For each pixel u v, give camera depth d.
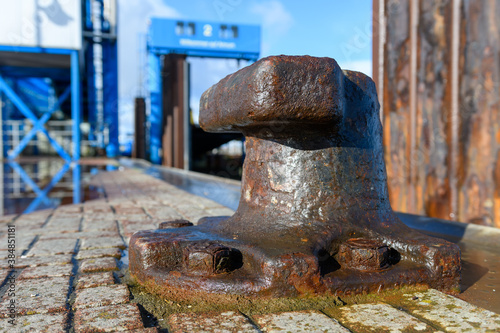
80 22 21.67
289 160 2.07
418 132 3.77
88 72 27.80
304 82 1.74
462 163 3.39
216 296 1.73
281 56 1.74
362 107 2.13
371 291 1.77
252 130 2.15
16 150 24.86
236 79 1.96
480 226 3.04
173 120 20.11
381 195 2.17
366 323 1.47
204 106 2.35
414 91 3.80
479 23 3.26
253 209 2.19
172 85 19.88
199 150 26.95
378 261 1.83
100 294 1.81
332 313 1.57
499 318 1.49
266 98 1.73
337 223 1.99
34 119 24.28
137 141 28.59
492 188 3.20
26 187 8.23
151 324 1.52
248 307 1.65
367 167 2.12
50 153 32.31
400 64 3.98
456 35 3.41
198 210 4.50
